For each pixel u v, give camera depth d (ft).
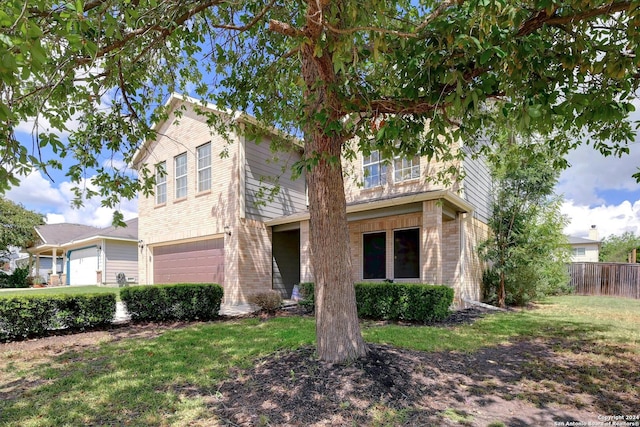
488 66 10.78
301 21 12.64
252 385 13.08
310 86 15.08
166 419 10.84
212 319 29.17
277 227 43.32
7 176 8.20
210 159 43.16
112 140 17.90
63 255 86.79
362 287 28.89
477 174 40.50
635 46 9.95
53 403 12.13
